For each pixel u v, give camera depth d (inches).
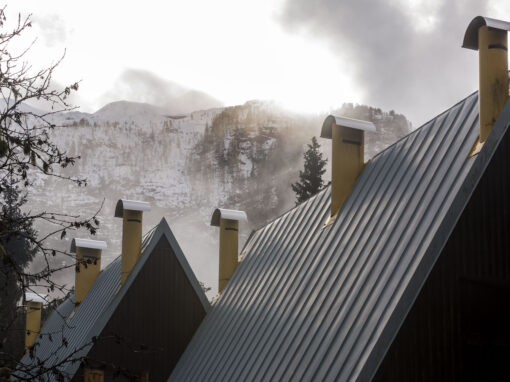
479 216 403.2
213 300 759.7
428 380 374.3
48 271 334.3
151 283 759.7
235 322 623.8
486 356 390.6
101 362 333.4
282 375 455.5
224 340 616.4
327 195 634.8
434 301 385.1
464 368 385.1
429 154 491.8
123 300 747.4
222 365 573.6
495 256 401.1
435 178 456.8
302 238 613.6
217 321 679.1
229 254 755.4
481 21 448.1
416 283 383.6
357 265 472.1
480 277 396.8
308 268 551.2
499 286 401.1
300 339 472.1
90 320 830.5
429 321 382.0
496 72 436.8
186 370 655.8
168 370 742.5
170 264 771.4
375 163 576.1
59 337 950.4
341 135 593.0
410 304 379.6
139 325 745.0
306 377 424.2
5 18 331.9
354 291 448.1
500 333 396.8
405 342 375.2
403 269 407.5
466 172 421.1
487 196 407.2
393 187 509.4
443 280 388.8
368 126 601.0
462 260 394.9
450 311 386.6
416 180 481.7
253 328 568.7
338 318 442.0
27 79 331.3
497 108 432.1
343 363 394.3
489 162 408.8
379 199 517.0
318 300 490.3
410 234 431.5
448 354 382.6
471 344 389.4
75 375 717.3
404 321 376.5
